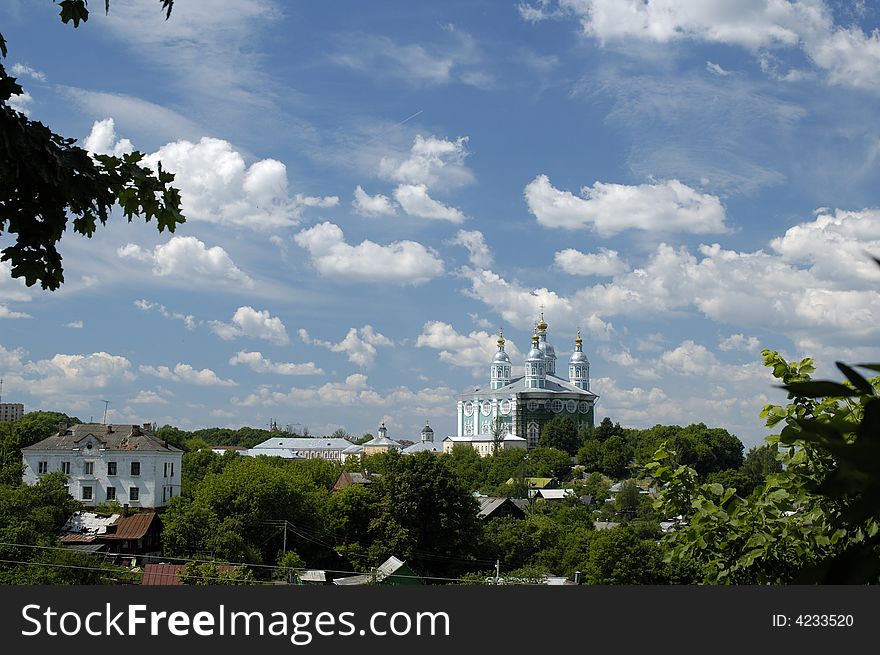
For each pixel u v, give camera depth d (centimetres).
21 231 700
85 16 732
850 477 241
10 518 5147
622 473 18562
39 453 8331
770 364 958
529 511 10869
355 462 16175
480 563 6938
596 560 5900
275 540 6788
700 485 1109
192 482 9550
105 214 718
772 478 975
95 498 8275
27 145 662
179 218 751
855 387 264
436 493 6775
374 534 7050
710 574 1079
